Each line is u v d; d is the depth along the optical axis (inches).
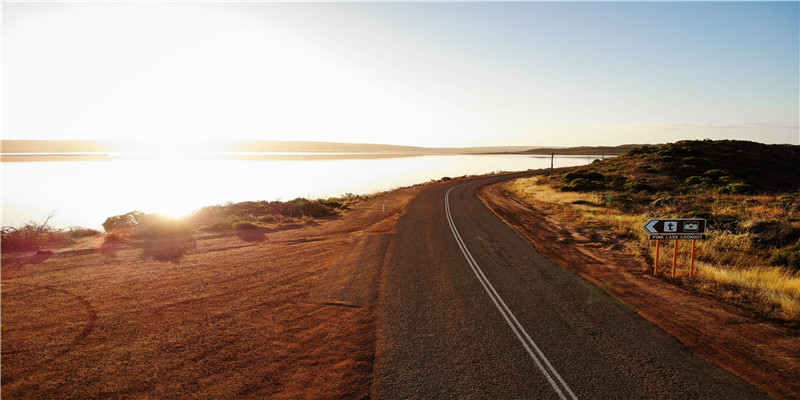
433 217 982.4
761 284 413.4
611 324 330.0
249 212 962.7
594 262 538.3
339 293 415.5
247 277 467.2
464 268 510.3
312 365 269.9
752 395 229.5
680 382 243.6
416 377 253.8
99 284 424.2
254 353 286.2
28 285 413.1
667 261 526.6
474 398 230.7
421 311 364.2
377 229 815.1
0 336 301.1
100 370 258.7
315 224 877.8
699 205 938.1
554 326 327.6
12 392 231.9
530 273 485.7
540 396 231.5
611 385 241.8
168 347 292.2
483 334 313.9
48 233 622.5
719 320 334.6
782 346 286.8
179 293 406.6
